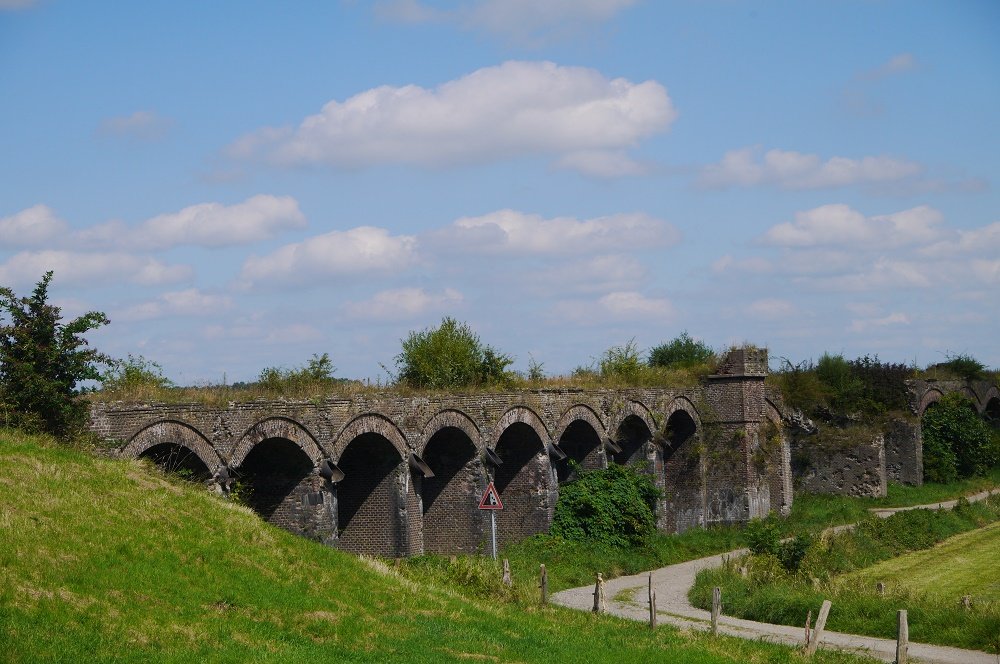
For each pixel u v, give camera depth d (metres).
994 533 46.75
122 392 26.12
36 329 24.30
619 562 39.53
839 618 28.58
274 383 31.55
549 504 41.00
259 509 30.94
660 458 47.44
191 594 18.52
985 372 70.25
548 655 20.88
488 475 37.97
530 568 36.47
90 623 15.99
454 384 41.97
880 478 56.56
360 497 34.50
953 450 63.22
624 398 45.41
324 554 23.94
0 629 14.87
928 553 42.41
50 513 19.44
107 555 18.61
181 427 26.36
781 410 55.31
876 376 59.97
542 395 41.00
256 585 20.09
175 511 22.22
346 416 31.73
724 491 50.06
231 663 16.09
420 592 24.02
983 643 25.47
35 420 23.52
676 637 24.80
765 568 35.69
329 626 19.39
